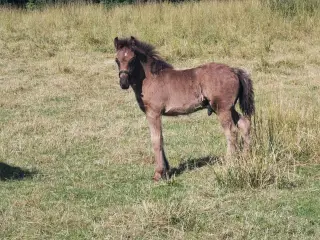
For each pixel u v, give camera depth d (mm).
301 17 20062
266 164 7781
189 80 8320
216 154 9227
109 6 24297
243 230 6383
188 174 8383
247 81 8430
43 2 26250
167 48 18031
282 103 10234
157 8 22172
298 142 8906
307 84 14086
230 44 18469
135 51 8117
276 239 6230
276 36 19234
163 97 8258
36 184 8172
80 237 6430
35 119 11500
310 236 6266
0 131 10789
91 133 10547
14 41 19719
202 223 6551
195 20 20422
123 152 9453
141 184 8070
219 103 8266
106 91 14148
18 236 6449
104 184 8102
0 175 8555
